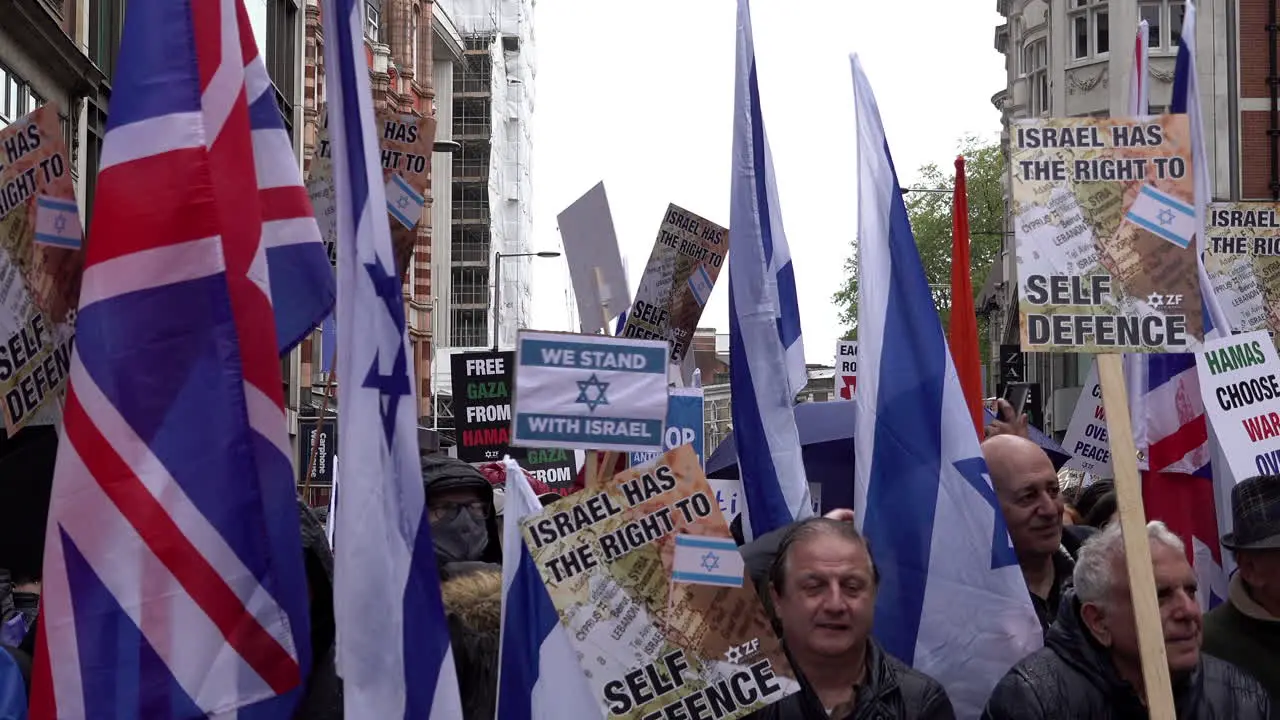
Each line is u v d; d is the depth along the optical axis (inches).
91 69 1034.7
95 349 174.4
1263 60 1433.3
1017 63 2059.5
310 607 209.8
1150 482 300.2
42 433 255.0
